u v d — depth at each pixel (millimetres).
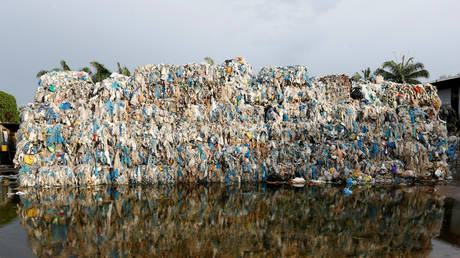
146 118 12594
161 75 13172
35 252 4871
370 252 4828
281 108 13180
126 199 8977
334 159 12102
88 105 12500
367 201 8555
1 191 10359
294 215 7105
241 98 13367
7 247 5082
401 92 13430
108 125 12078
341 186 11180
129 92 12875
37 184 11320
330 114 12812
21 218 6898
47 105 12375
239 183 11977
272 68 14289
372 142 12375
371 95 13438
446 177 12641
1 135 18625
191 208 7832
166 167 12250
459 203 8234
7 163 18812
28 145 11492
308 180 12266
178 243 5285
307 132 12508
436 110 13211
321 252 4832
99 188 11000
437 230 5918
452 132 24609
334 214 7148
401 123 12680
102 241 5391
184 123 12656
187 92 13172
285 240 5438
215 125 12758
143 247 5094
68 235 5723
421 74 27500
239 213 7309
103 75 23625
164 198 9133
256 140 12625
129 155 12102
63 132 11836
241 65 14062
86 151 11781
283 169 12344
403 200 8648
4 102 24000
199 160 12344
